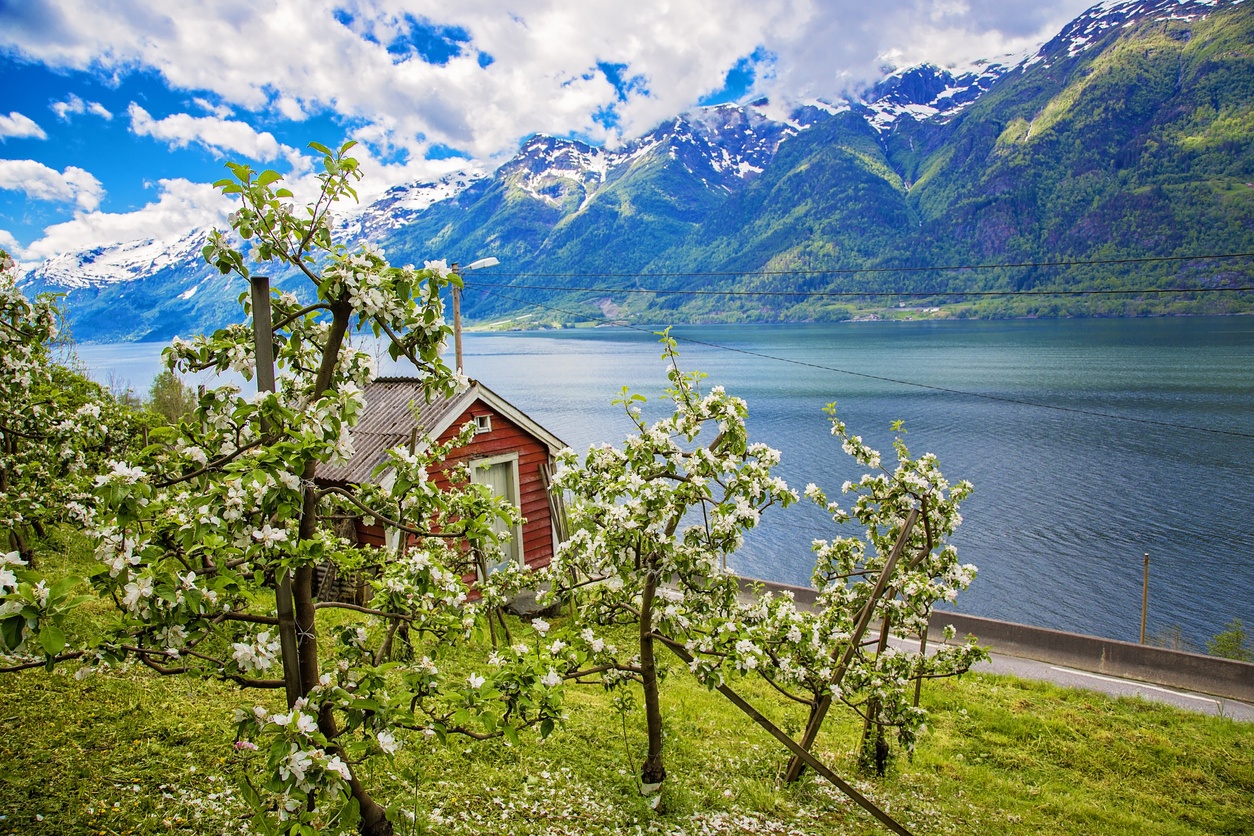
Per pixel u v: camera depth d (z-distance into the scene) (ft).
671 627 22.70
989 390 228.84
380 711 13.42
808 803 26.32
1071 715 40.06
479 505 17.19
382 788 20.83
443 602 16.62
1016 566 100.22
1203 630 82.17
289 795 11.61
